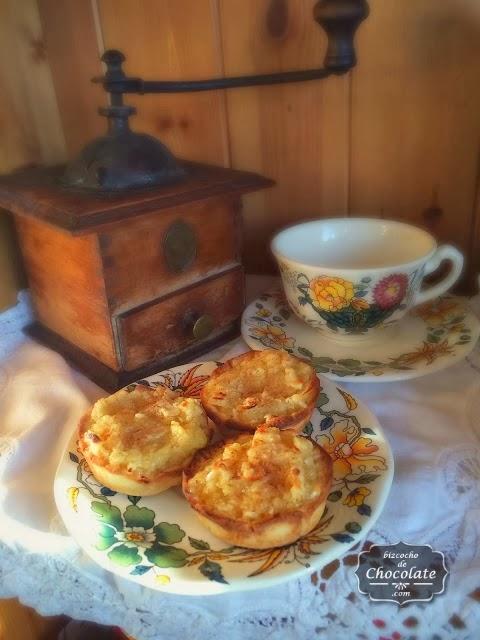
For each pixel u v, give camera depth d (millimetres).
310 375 272
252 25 363
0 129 367
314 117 373
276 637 205
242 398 265
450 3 316
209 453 232
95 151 313
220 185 319
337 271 295
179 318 322
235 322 359
